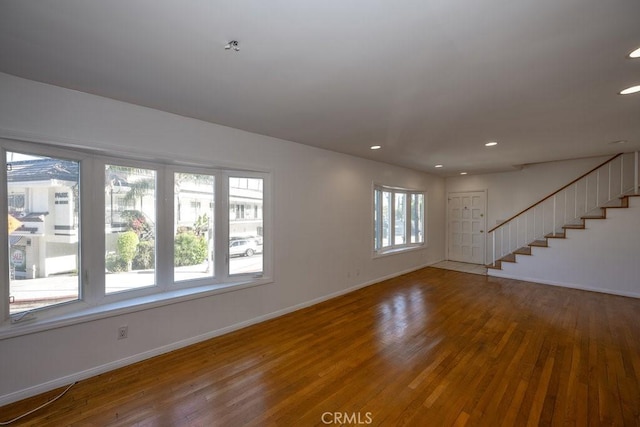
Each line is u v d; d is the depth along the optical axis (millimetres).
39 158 2146
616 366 2426
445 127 3102
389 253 5598
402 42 1556
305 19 1358
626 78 1974
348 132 3311
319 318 3561
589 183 5242
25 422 1804
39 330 2053
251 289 3371
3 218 1967
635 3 1244
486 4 1258
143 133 2531
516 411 1896
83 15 1332
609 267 4598
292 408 1943
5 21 1373
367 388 2156
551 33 1468
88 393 2084
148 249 2785
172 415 1876
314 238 4105
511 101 2389
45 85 2078
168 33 1482
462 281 5398
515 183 6250
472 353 2670
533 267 5363
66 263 2293
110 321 2381
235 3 1255
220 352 2701
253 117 2812
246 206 3432
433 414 1880
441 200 7320
